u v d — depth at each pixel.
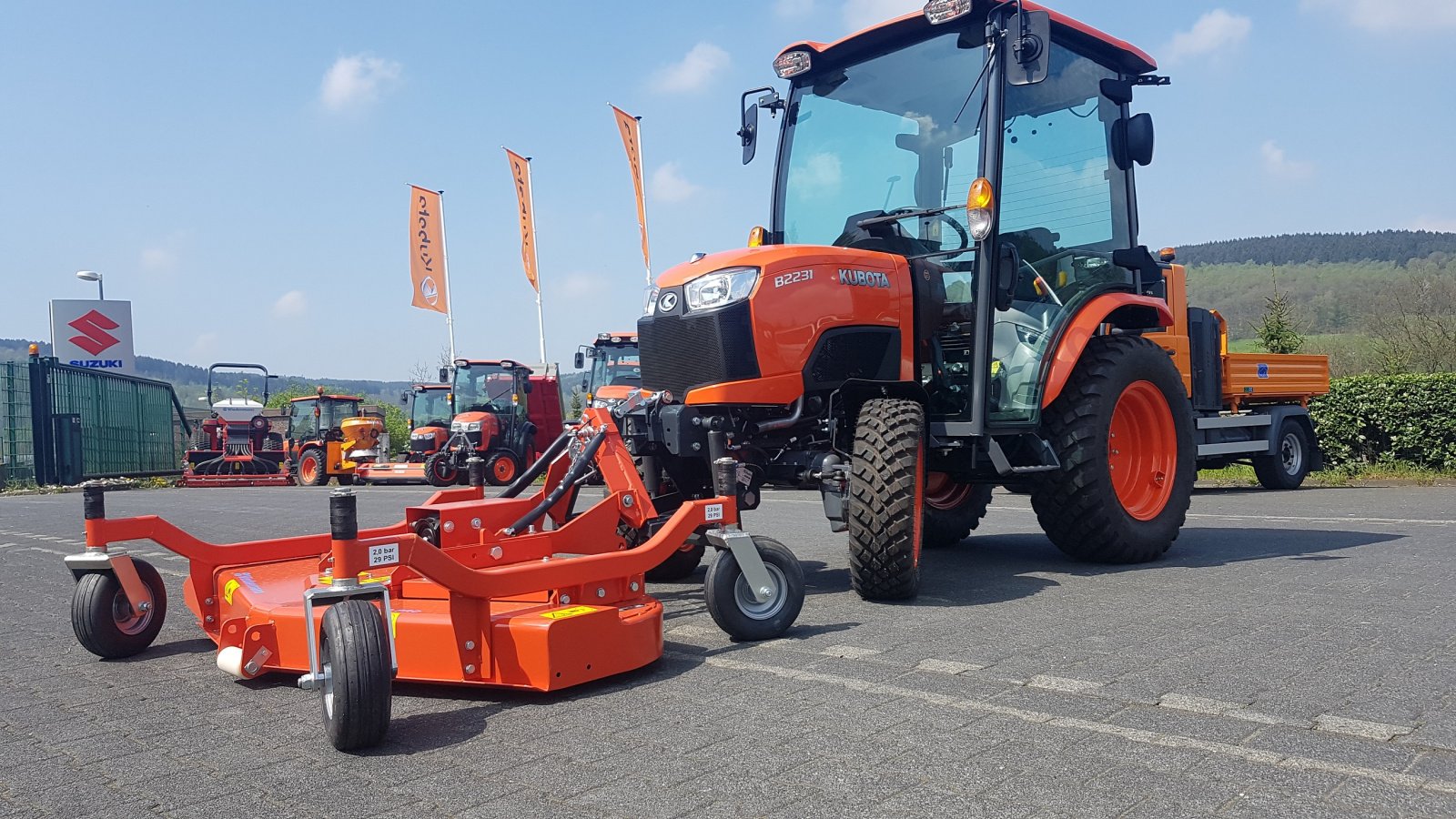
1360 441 14.25
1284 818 2.21
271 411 28.58
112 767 2.78
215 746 2.94
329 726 2.83
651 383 5.24
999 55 5.41
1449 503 9.48
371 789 2.54
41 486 21.41
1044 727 2.86
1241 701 3.07
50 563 7.66
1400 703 3.02
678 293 5.08
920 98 5.73
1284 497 10.81
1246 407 12.62
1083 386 5.78
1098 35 6.17
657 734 2.91
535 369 23.19
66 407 22.14
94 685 3.74
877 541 4.64
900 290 5.30
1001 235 5.48
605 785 2.51
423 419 21.58
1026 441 5.67
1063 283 5.88
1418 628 4.01
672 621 4.60
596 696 3.34
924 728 2.88
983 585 5.28
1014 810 2.28
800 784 2.47
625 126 19.92
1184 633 3.99
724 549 4.02
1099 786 2.41
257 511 12.69
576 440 4.65
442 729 3.05
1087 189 6.16
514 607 3.72
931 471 5.99
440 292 24.33
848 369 5.07
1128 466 6.18
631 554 3.78
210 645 4.45
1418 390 13.68
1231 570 5.58
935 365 5.58
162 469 26.75
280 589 4.12
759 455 5.09
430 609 3.66
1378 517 8.21
